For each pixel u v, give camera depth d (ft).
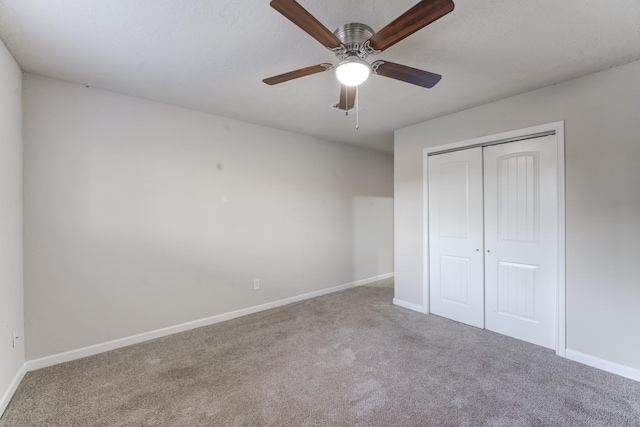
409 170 12.26
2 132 6.22
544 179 8.68
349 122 11.78
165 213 9.75
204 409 6.03
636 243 7.06
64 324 7.99
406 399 6.32
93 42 6.26
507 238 9.50
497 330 9.77
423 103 9.77
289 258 13.25
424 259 11.71
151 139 9.47
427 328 10.16
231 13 5.38
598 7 5.18
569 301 8.05
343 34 5.76
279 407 6.08
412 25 4.53
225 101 9.59
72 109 8.13
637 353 7.02
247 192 11.84
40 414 5.90
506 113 9.34
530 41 6.25
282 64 7.26
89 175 8.38
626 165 7.19
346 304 12.98
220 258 11.03
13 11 5.24
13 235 6.79
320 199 14.55
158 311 9.58
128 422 5.67
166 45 6.41
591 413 5.85
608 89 7.45
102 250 8.58
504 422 5.62
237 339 9.36
